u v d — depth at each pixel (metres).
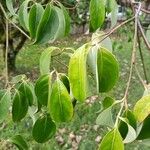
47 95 0.43
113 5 0.45
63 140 2.21
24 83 0.49
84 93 0.34
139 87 2.95
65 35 0.47
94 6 0.41
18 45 3.33
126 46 4.19
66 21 0.46
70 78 0.34
